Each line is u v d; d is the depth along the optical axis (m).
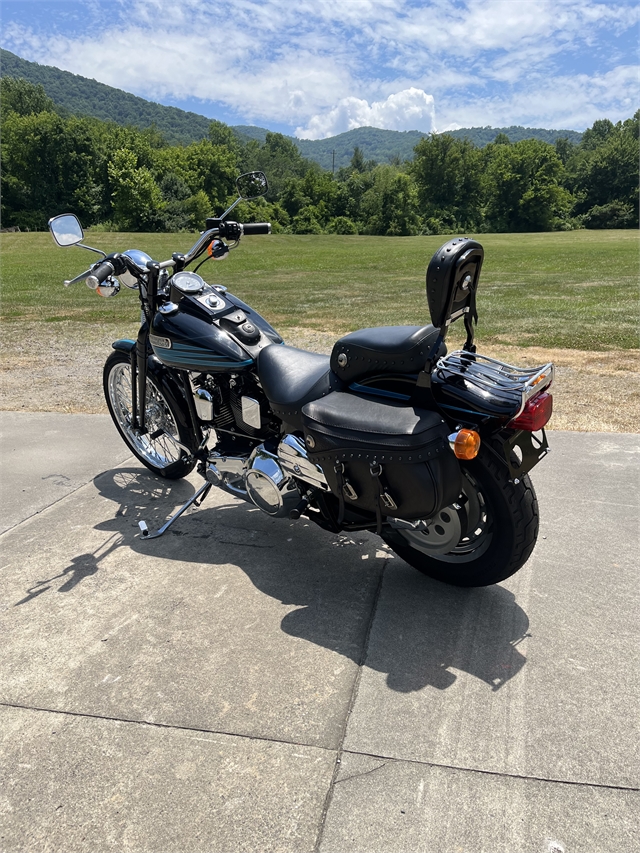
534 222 97.94
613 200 102.06
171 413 3.99
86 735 2.29
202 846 1.89
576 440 4.84
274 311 12.46
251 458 3.25
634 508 3.79
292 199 109.56
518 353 8.12
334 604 3.02
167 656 2.68
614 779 2.07
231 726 2.31
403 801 2.01
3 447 5.03
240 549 3.53
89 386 6.98
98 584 3.21
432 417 2.66
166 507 4.04
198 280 3.61
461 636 2.77
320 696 2.44
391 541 3.19
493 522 2.84
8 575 3.29
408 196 99.25
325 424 2.77
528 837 1.89
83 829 1.95
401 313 12.03
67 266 23.59
